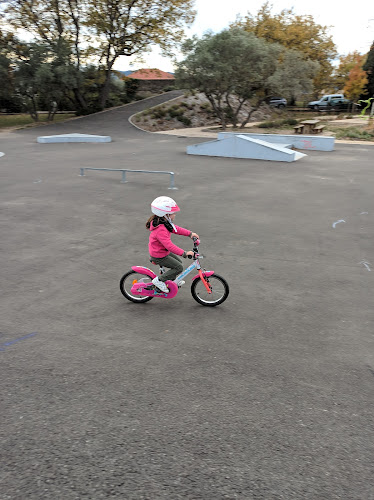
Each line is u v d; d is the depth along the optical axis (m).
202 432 3.16
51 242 7.89
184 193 12.16
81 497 2.58
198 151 20.44
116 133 32.88
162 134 32.06
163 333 4.68
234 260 7.04
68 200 11.26
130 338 4.57
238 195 11.92
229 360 4.15
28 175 14.99
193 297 5.40
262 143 19.61
